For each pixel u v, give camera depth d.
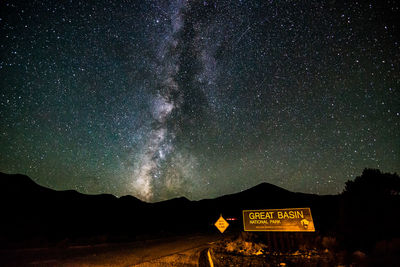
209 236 23.48
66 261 7.89
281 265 7.38
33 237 13.66
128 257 9.19
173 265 7.71
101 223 29.17
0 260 7.57
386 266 5.74
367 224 8.49
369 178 9.66
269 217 9.62
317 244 10.34
